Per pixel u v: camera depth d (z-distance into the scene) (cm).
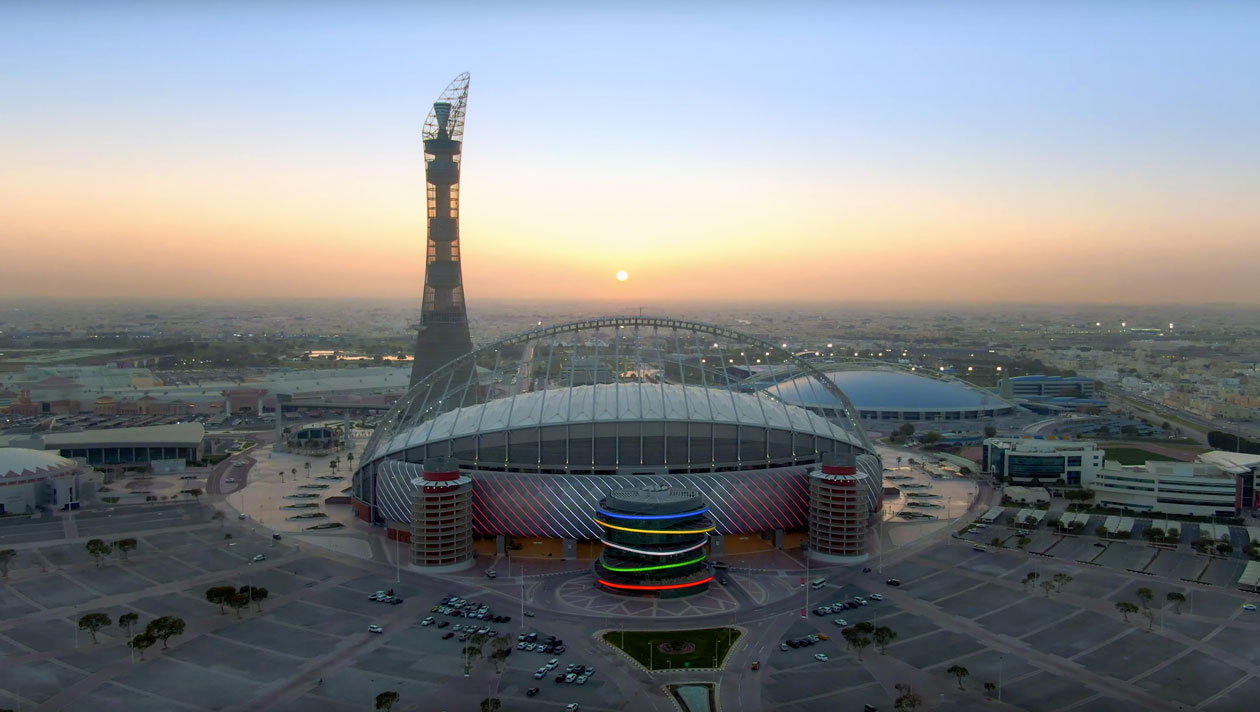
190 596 17775
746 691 13538
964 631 15950
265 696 13225
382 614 16838
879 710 12862
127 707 12800
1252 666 14300
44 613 16738
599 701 13188
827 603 17538
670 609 17238
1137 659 14625
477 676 14025
